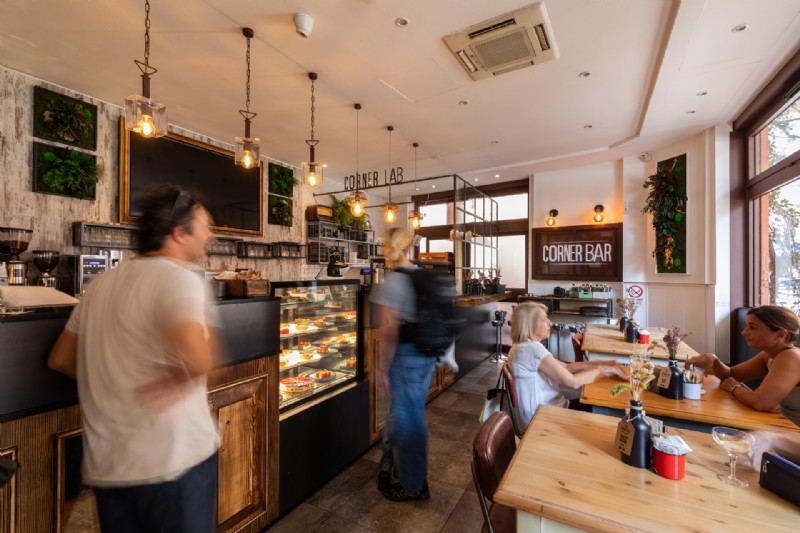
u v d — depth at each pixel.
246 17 2.58
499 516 1.47
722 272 4.40
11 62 3.13
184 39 2.82
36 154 3.37
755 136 4.14
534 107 3.98
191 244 1.19
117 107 3.97
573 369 2.54
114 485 1.00
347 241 7.11
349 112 4.10
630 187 5.59
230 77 3.36
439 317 2.27
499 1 2.42
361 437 2.78
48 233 3.49
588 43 2.86
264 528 2.01
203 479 1.12
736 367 2.35
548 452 1.35
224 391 1.75
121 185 3.91
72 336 1.12
